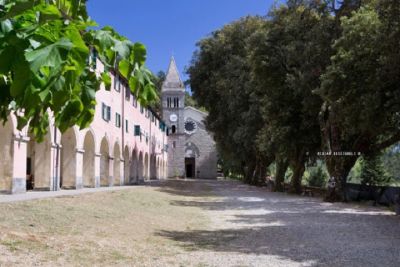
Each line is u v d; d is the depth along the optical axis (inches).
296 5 1234.6
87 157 1333.7
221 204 1071.6
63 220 564.7
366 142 1159.0
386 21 754.8
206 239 537.6
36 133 117.6
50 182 1054.4
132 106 1888.5
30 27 69.4
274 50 1285.7
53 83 67.3
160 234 563.5
